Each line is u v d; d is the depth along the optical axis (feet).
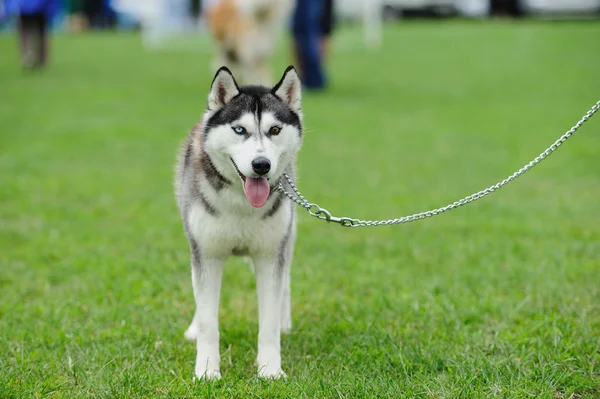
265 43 66.44
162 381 17.43
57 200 35.32
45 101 60.80
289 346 20.25
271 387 16.96
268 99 18.28
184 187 18.79
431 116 59.06
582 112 59.52
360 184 39.50
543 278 24.66
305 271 26.17
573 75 77.77
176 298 23.59
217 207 17.71
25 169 40.52
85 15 134.51
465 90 71.26
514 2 134.10
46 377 17.65
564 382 17.35
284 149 18.13
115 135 49.55
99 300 23.24
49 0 76.84
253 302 23.59
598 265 25.90
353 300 23.66
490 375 17.65
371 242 29.91
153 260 27.07
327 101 64.44
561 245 28.43
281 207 18.12
